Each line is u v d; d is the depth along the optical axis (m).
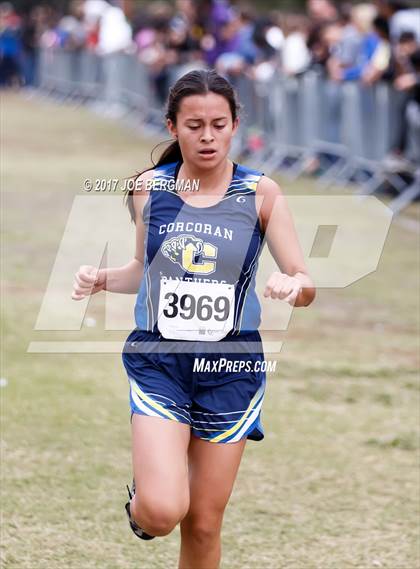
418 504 11.47
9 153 39.28
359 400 14.66
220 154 8.14
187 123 8.11
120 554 10.23
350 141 29.34
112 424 13.59
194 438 8.30
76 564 9.98
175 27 43.81
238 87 33.97
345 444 13.11
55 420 13.64
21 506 11.17
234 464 8.28
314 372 15.73
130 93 49.75
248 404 8.27
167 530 7.79
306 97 31.33
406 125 26.77
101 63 55.19
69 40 61.12
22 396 14.45
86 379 15.30
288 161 32.88
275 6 79.12
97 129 47.22
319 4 32.81
